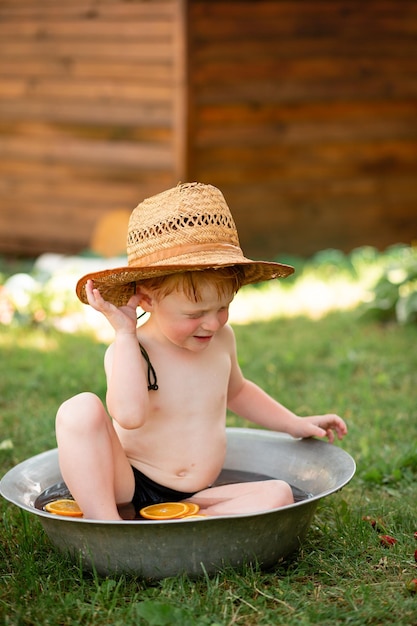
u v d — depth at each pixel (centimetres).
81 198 942
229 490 302
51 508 287
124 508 297
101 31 889
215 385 309
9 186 978
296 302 786
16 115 954
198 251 286
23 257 995
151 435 301
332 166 949
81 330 695
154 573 266
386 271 745
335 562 286
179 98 862
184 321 287
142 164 899
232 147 900
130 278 285
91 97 910
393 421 444
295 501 305
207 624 244
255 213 928
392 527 314
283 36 898
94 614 250
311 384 525
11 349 623
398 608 252
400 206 993
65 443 276
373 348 614
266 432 348
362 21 923
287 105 915
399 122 967
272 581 271
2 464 394
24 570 277
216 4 862
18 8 923
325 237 967
